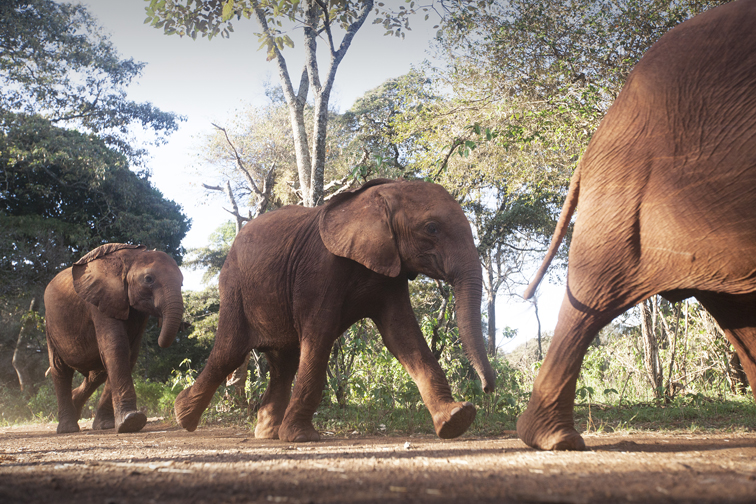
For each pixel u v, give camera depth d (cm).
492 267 2555
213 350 546
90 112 2041
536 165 1320
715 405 758
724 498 154
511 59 1185
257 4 820
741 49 291
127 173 2067
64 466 252
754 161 275
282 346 519
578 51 1113
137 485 192
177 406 567
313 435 466
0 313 2002
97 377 864
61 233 1830
